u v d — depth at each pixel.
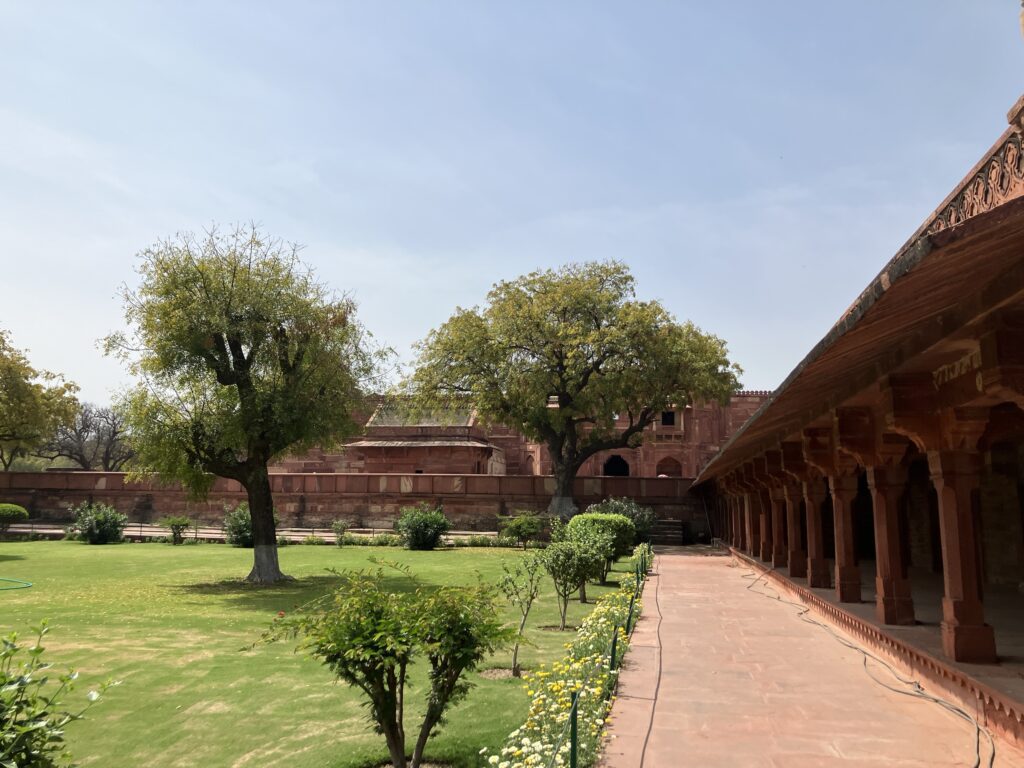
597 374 30.28
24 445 38.75
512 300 30.83
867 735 5.29
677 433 45.97
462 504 34.62
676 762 4.75
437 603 5.14
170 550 27.36
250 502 18.16
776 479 14.87
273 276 17.67
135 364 17.36
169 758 5.80
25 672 3.29
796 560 14.05
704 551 27.19
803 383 6.54
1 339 36.16
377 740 6.11
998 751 4.91
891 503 8.28
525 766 4.21
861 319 4.18
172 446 17.14
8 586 16.81
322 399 18.03
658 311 30.41
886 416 6.78
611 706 5.90
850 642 8.78
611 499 31.97
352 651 4.68
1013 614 9.04
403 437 42.66
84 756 5.85
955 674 5.93
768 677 7.03
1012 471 11.73
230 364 18.00
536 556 11.28
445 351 31.33
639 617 10.77
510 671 8.43
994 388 4.68
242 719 6.72
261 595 15.47
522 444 50.47
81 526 31.27
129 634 10.90
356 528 34.97
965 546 6.29
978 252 3.53
